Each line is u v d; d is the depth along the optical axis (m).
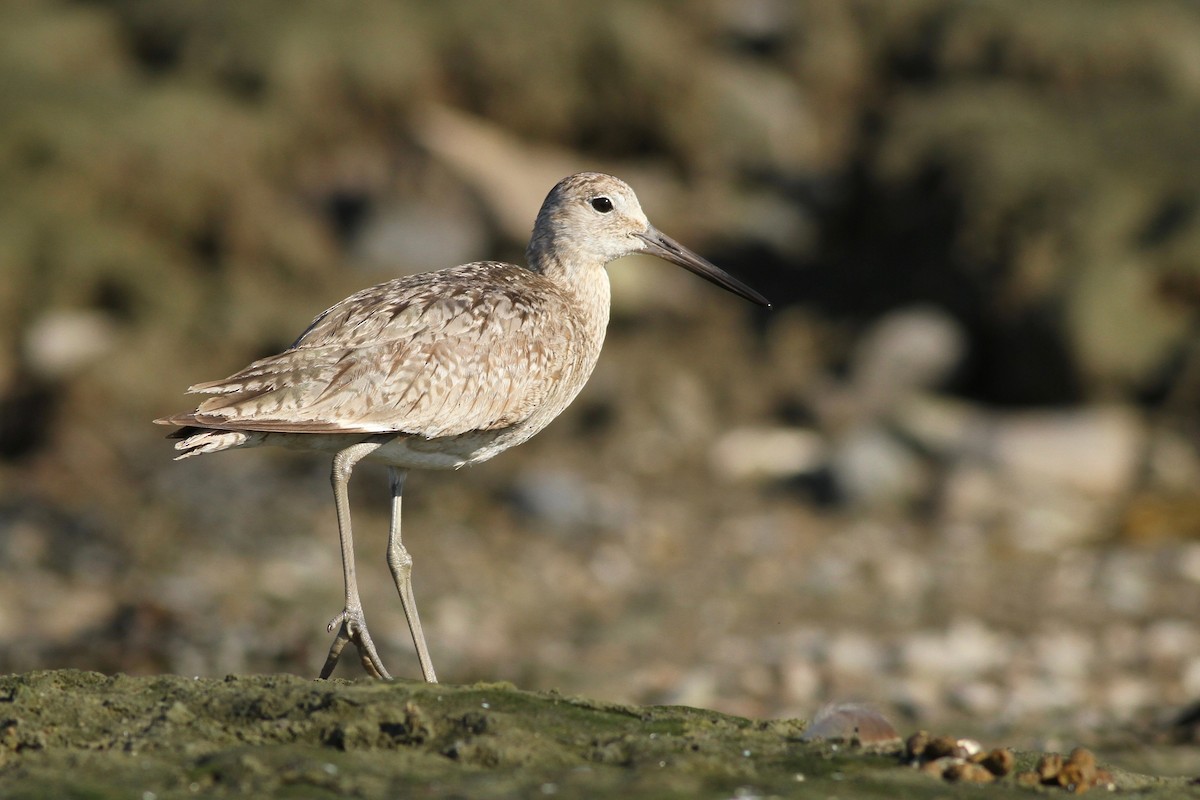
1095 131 21.70
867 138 24.02
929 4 25.47
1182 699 11.95
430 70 23.23
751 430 18.27
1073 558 15.14
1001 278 19.31
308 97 22.50
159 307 19.53
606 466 17.53
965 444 17.16
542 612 13.95
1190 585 14.38
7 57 22.53
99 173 20.58
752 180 23.36
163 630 12.97
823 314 20.28
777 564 15.19
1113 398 18.12
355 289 20.30
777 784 5.66
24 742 5.89
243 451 17.91
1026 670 12.54
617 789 5.50
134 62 23.33
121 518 15.81
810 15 25.56
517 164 22.56
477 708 6.32
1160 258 18.78
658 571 15.03
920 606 14.10
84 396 18.25
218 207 20.86
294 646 12.70
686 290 21.06
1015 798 5.66
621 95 23.59
